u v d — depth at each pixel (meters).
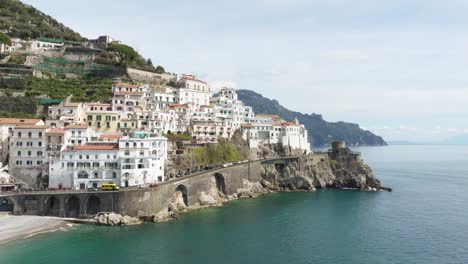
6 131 135.50
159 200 122.75
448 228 116.94
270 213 134.88
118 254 91.12
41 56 196.62
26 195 114.44
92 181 125.69
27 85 173.00
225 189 158.12
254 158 195.12
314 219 127.12
